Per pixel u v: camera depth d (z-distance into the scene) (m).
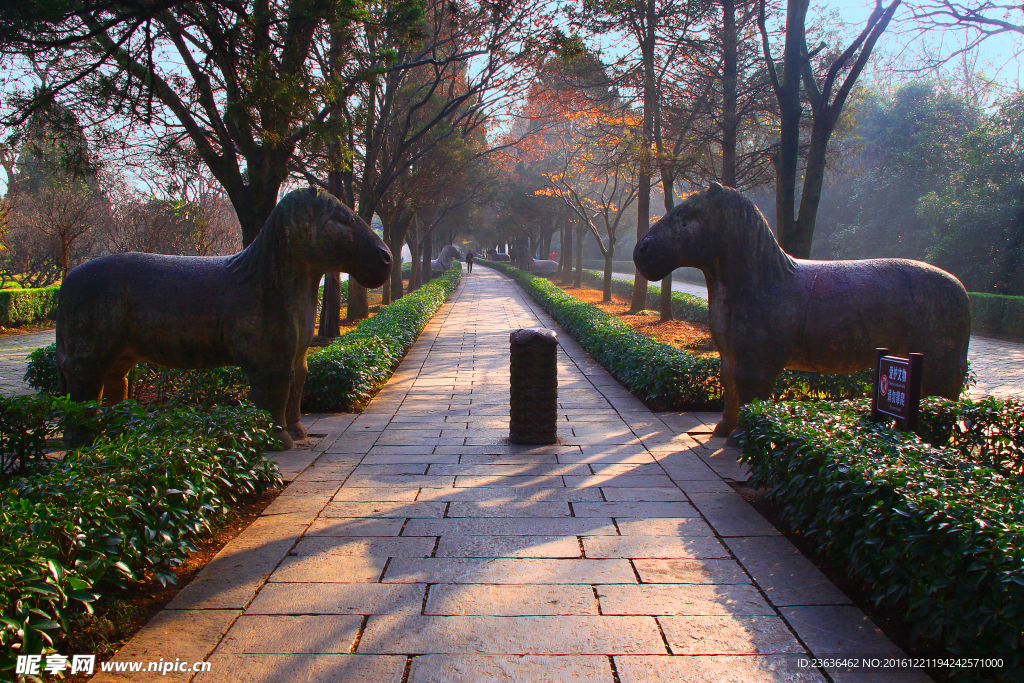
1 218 18.27
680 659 2.59
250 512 4.23
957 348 5.51
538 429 5.85
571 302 17.84
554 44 11.02
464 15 11.66
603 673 2.50
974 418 4.48
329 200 5.32
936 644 2.71
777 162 10.23
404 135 13.29
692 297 19.67
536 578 3.28
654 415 7.15
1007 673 2.24
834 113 9.33
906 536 2.64
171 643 2.70
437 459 5.41
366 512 4.18
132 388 7.61
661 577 3.29
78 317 5.27
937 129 23.83
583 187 29.72
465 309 21.64
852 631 2.80
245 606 3.01
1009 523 2.50
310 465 5.25
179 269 5.46
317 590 3.15
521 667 2.54
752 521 4.02
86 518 2.78
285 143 8.95
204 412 4.59
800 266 5.74
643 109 16.80
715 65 14.19
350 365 7.61
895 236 25.05
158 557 3.09
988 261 20.52
